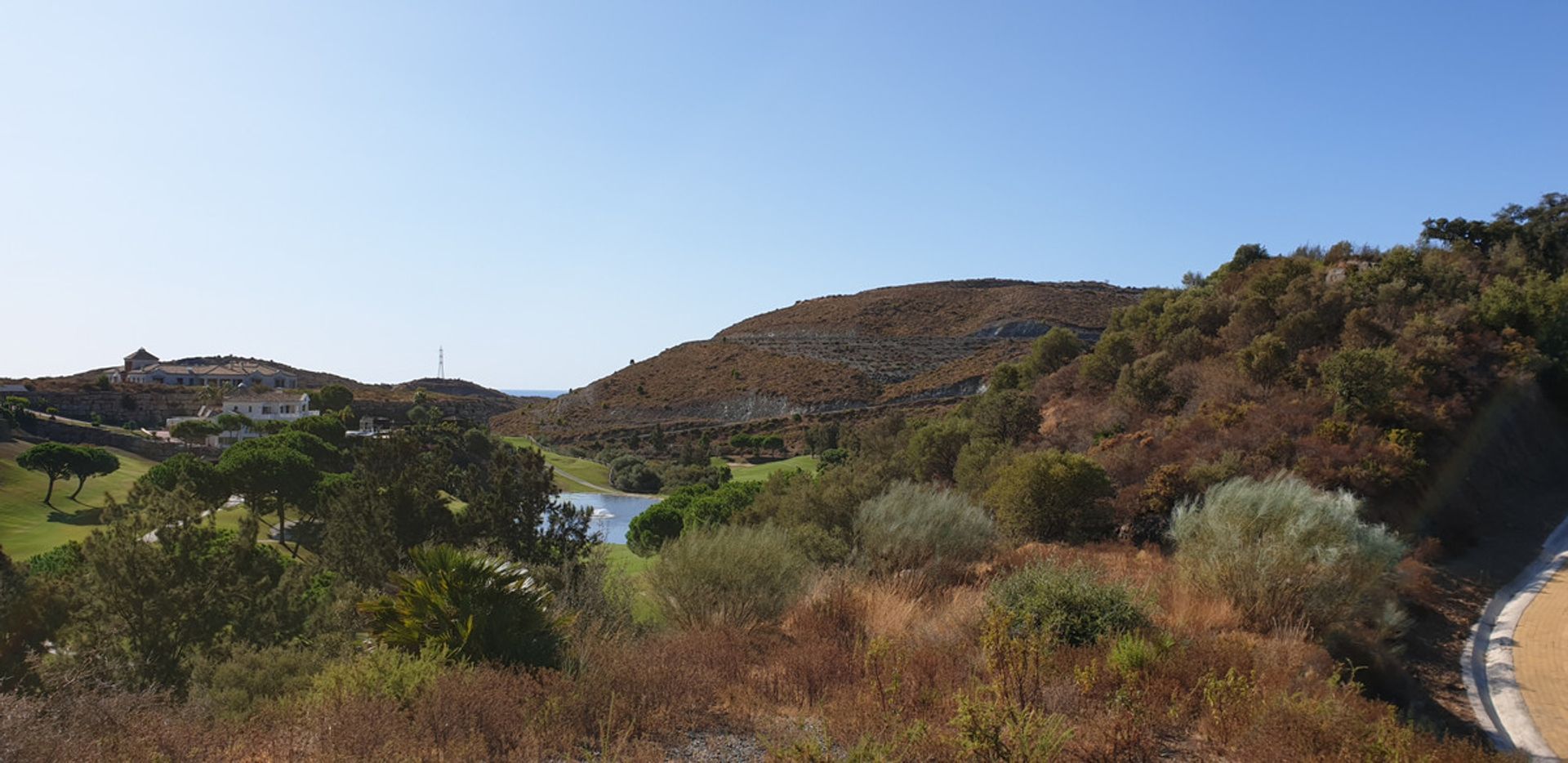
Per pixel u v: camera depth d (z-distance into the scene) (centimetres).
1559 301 2577
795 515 1744
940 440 2792
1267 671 648
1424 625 1120
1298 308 2722
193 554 1445
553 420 10469
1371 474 1580
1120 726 482
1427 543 1435
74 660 1105
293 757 439
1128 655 629
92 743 462
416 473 2733
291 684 854
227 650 1314
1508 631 1090
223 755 462
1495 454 1962
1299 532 987
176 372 11206
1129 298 11494
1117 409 2627
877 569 1166
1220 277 4025
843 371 9269
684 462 7188
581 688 565
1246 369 2342
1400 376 1962
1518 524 1698
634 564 2528
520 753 461
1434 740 544
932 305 11938
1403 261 3008
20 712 456
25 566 1534
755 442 7581
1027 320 10231
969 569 1191
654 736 519
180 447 6925
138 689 1044
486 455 6838
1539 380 2400
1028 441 2680
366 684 553
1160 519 1574
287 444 4519
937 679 608
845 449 5556
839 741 485
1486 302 2639
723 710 584
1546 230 3838
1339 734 480
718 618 877
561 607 913
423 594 691
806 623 859
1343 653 884
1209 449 1872
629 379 11125
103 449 5050
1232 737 506
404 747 446
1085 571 857
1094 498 1611
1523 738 771
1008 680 566
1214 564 984
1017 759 425
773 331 11850
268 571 1589
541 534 2172
